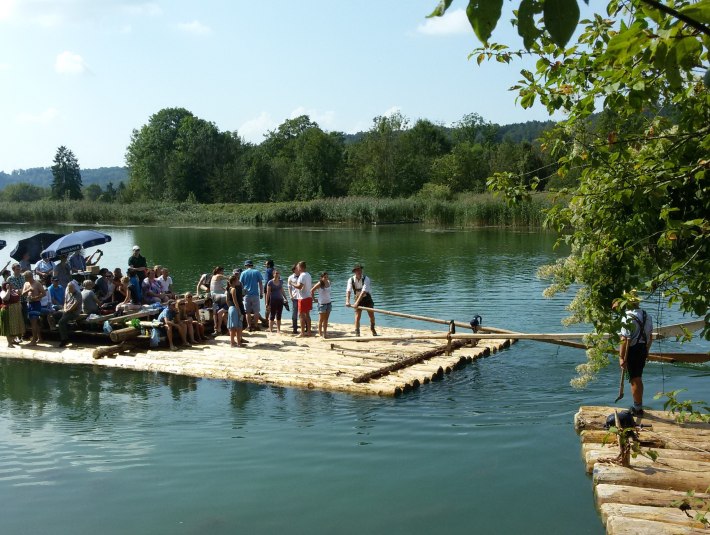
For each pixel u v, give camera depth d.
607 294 6.27
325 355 14.22
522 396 11.69
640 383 9.58
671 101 5.37
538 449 9.30
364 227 60.25
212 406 11.43
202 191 96.50
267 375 12.77
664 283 5.37
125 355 14.76
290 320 19.28
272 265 17.75
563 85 5.48
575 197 6.23
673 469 7.84
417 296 22.84
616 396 11.56
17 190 123.62
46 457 9.37
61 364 14.57
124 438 10.04
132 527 7.36
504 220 56.38
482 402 11.40
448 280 26.31
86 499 8.06
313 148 93.06
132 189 103.31
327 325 17.41
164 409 11.35
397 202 64.81
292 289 16.62
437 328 18.06
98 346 15.67
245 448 9.54
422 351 14.27
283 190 91.88
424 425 10.33
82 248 18.56
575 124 5.84
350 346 15.04
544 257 33.62
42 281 18.47
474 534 7.07
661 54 2.54
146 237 52.50
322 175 91.50
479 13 1.90
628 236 5.91
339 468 8.81
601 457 8.35
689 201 5.91
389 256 35.41
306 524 7.36
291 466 8.91
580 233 6.32
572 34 1.82
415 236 48.56
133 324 15.32
